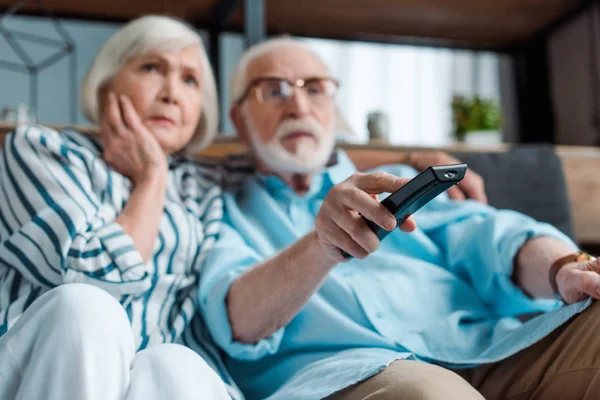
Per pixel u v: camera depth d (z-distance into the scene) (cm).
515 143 325
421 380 65
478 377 90
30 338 55
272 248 110
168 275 96
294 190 123
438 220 117
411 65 368
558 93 293
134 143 102
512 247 99
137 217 93
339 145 146
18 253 86
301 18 257
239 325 91
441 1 241
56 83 369
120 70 112
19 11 229
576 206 161
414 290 104
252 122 122
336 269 106
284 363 95
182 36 114
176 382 56
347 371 74
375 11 253
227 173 127
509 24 272
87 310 55
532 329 85
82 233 86
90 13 236
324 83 123
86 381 52
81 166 96
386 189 70
